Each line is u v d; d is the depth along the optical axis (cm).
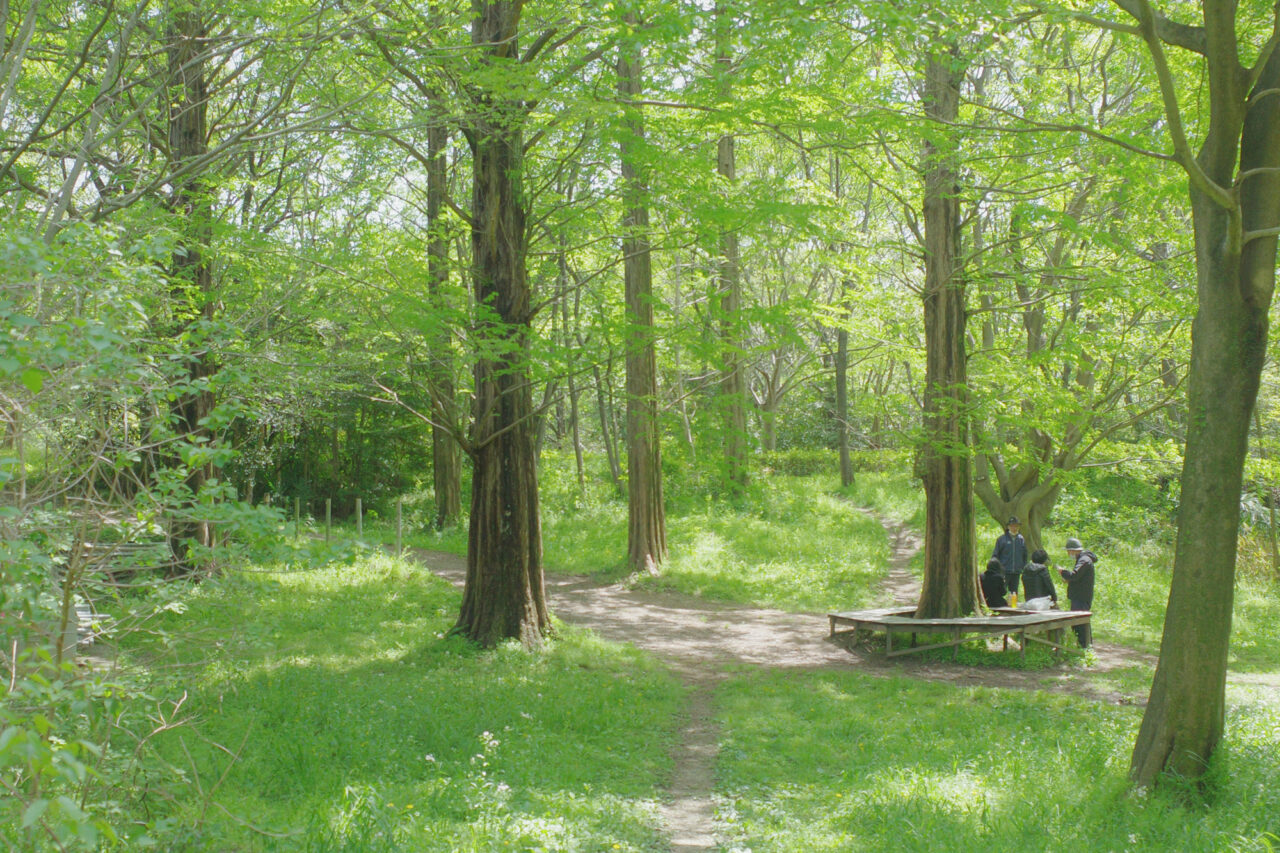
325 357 1076
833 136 1057
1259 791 611
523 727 808
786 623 1536
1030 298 1680
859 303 1812
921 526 2544
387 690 885
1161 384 1762
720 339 1103
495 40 1079
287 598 1364
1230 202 617
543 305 1182
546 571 2012
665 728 880
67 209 734
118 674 406
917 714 941
